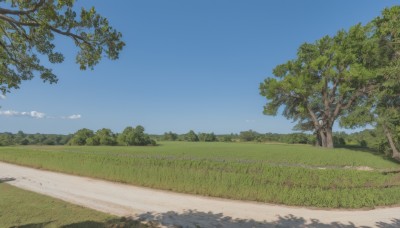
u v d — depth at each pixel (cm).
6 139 7056
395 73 1647
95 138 6038
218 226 926
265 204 1254
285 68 4712
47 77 786
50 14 520
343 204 1186
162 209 1148
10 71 757
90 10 590
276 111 4812
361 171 1595
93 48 631
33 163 2775
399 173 1670
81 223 930
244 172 1741
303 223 962
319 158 2861
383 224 950
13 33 695
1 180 1905
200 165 1923
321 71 4312
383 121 2522
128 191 1543
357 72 3662
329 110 4397
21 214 1027
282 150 3859
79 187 1656
